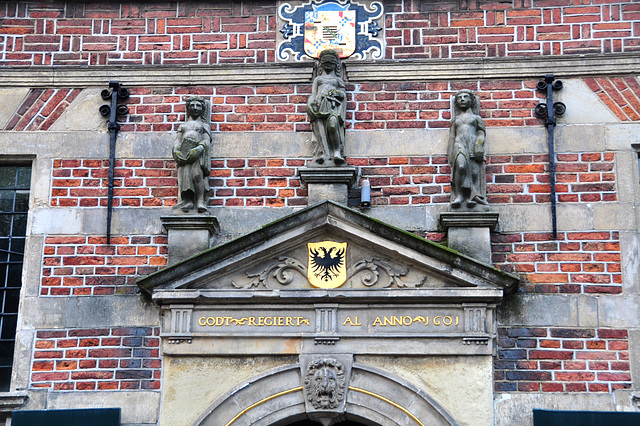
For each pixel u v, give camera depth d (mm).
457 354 11477
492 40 12898
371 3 13117
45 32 13188
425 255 11641
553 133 12422
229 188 12469
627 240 11969
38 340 11914
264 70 12867
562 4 12953
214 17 13180
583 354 11586
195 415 11516
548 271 11914
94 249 12266
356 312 11688
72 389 11734
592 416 11109
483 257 11844
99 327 11938
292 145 12602
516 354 11609
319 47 12992
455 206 12062
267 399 11492
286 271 11836
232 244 11695
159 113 12789
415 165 12430
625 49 12727
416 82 12750
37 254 12234
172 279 11742
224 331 11672
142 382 11734
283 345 11625
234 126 12695
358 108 12688
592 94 12570
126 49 13117
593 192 12180
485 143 12430
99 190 12516
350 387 11477
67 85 12922
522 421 11359
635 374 11492
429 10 13039
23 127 12766
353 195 12367
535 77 12672
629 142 12352
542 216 12133
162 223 12125
